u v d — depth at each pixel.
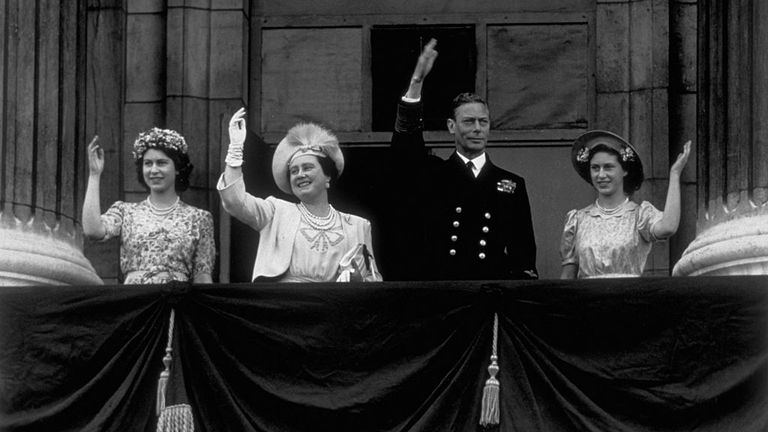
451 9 28.42
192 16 28.11
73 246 23.92
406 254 24.45
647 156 27.44
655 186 27.33
